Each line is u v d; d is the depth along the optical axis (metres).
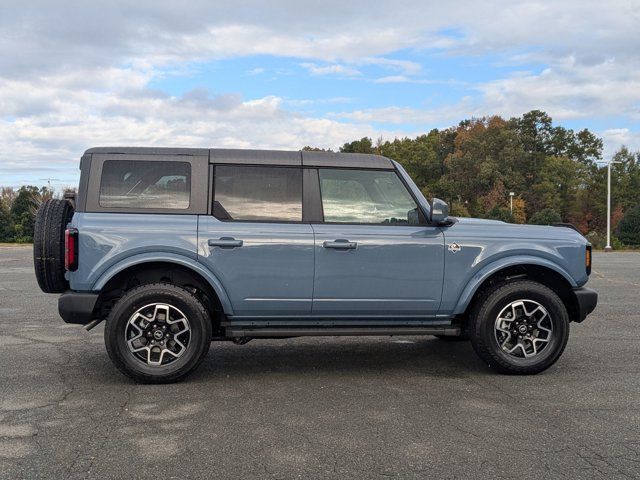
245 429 4.10
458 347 6.83
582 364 6.03
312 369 5.80
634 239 51.12
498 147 81.88
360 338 7.36
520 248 5.53
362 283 5.34
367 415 4.41
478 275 5.48
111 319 5.06
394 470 3.45
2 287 12.64
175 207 5.30
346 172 5.50
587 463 3.57
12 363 5.94
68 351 6.48
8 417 4.32
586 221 75.00
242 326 5.38
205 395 4.89
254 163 5.41
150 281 5.37
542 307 5.48
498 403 4.73
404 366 5.94
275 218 5.38
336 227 5.39
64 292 5.42
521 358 5.52
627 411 4.54
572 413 4.48
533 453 3.71
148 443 3.83
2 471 3.40
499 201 75.38
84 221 5.13
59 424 4.18
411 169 93.19
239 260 5.21
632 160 75.00
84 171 5.28
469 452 3.72
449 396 4.91
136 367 5.10
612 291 12.53
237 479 3.32
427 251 5.41
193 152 5.39
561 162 78.00
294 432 4.05
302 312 5.36
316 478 3.34
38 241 5.20
